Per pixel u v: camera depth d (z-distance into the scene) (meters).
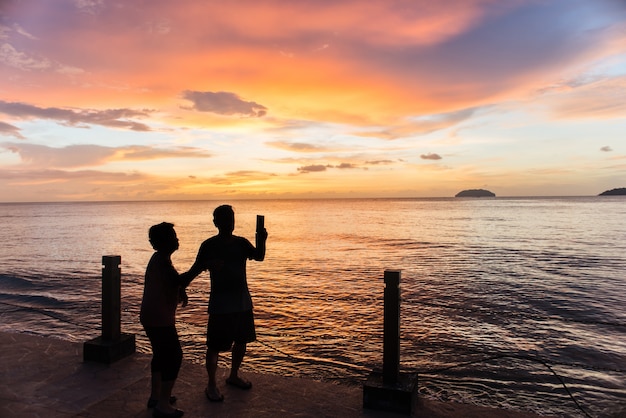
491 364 9.45
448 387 8.17
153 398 3.47
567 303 16.12
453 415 3.39
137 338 10.86
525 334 11.95
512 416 3.38
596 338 11.59
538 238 46.03
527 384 8.31
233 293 3.62
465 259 29.64
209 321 3.62
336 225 74.44
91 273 23.19
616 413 7.04
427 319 13.61
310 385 3.94
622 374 8.84
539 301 16.44
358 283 20.41
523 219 86.62
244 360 9.41
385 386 3.46
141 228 68.50
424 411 3.46
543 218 88.81
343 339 11.19
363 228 65.81
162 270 3.40
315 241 44.41
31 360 4.46
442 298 17.05
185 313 13.09
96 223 85.19
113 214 142.25
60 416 3.32
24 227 71.69
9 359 4.48
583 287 19.28
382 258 30.41
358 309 14.78
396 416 3.36
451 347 10.52
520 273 23.33
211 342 3.59
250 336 3.77
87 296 17.09
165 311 3.36
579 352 10.45
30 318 13.39
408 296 17.44
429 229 62.22
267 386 3.92
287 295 17.34
